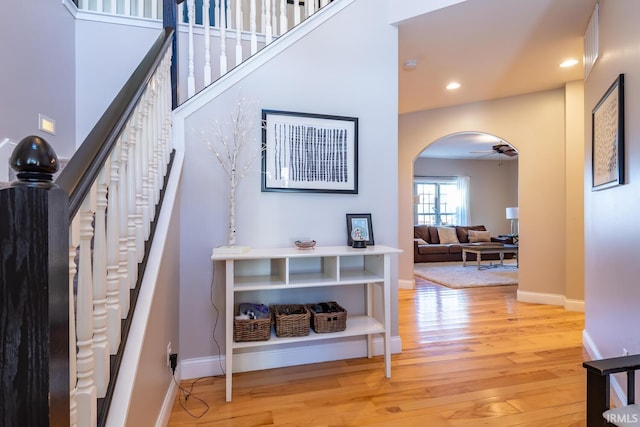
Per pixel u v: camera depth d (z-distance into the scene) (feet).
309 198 8.25
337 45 8.50
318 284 7.01
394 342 8.67
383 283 7.47
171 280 6.42
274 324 7.66
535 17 8.40
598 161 7.55
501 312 12.37
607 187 6.89
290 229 8.10
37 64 8.09
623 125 6.07
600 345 7.60
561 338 9.71
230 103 7.73
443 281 18.11
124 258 4.33
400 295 15.07
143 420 4.40
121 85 9.69
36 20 8.03
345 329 7.45
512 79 12.26
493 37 9.36
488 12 8.22
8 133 7.31
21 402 2.11
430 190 31.17
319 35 8.38
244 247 7.13
